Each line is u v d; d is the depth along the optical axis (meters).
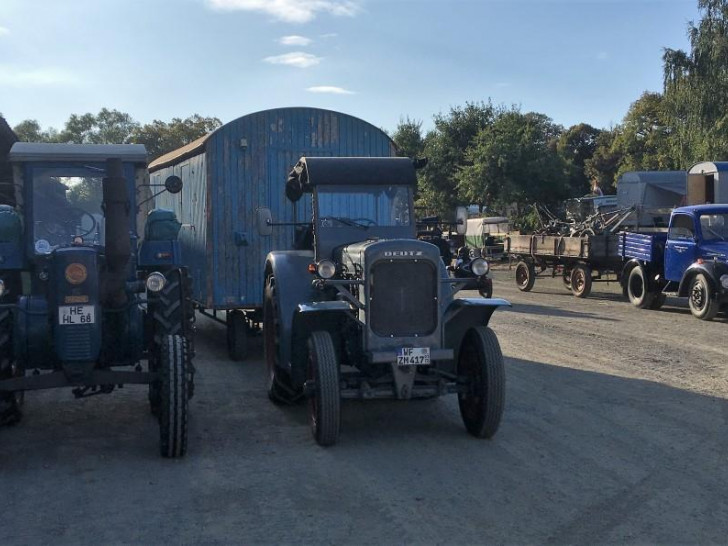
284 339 7.19
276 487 5.51
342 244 7.68
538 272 23.38
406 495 5.33
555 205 35.56
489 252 31.86
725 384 8.78
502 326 13.51
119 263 6.19
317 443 6.60
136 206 7.65
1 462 6.14
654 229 18.33
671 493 5.36
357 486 5.52
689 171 22.27
